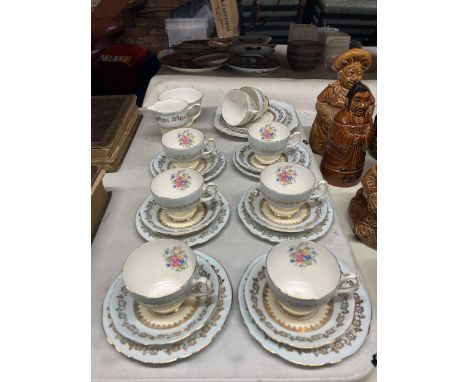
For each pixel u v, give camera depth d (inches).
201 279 20.2
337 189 35.4
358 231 29.9
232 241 27.0
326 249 21.9
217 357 19.5
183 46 58.4
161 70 55.7
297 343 19.1
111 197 31.6
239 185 33.0
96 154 34.5
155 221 27.8
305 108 51.7
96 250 26.2
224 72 54.9
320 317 20.7
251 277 22.6
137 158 37.0
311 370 18.9
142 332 19.7
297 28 61.2
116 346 19.2
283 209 27.2
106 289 23.3
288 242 23.0
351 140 32.6
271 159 34.1
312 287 22.0
